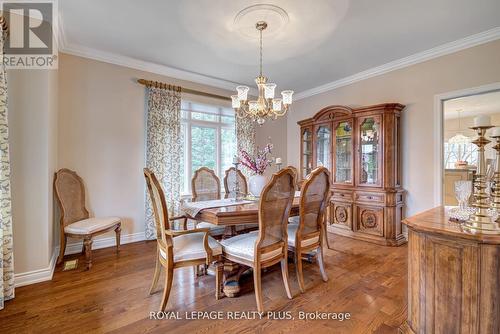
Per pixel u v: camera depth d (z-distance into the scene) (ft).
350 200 12.39
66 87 9.93
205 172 11.64
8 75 7.14
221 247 6.86
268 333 5.35
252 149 15.31
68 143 9.96
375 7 7.52
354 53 10.75
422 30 8.92
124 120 11.33
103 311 6.09
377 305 6.40
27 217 7.42
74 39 9.54
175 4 7.39
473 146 21.22
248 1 7.22
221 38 9.39
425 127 10.96
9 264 6.52
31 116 7.47
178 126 12.52
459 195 5.57
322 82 14.49
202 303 6.51
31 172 7.47
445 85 10.34
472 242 4.11
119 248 10.31
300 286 7.07
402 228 11.68
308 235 7.41
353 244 11.26
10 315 5.89
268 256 6.41
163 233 6.31
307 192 7.15
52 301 6.50
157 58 11.23
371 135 11.91
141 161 11.78
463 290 4.20
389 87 12.12
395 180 11.32
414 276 4.96
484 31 9.04
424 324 4.68
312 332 5.39
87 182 10.40
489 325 3.98
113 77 11.05
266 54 10.79
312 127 14.51
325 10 7.64
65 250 9.65
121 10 7.70
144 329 5.44
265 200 6.08
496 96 15.38
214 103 14.17
